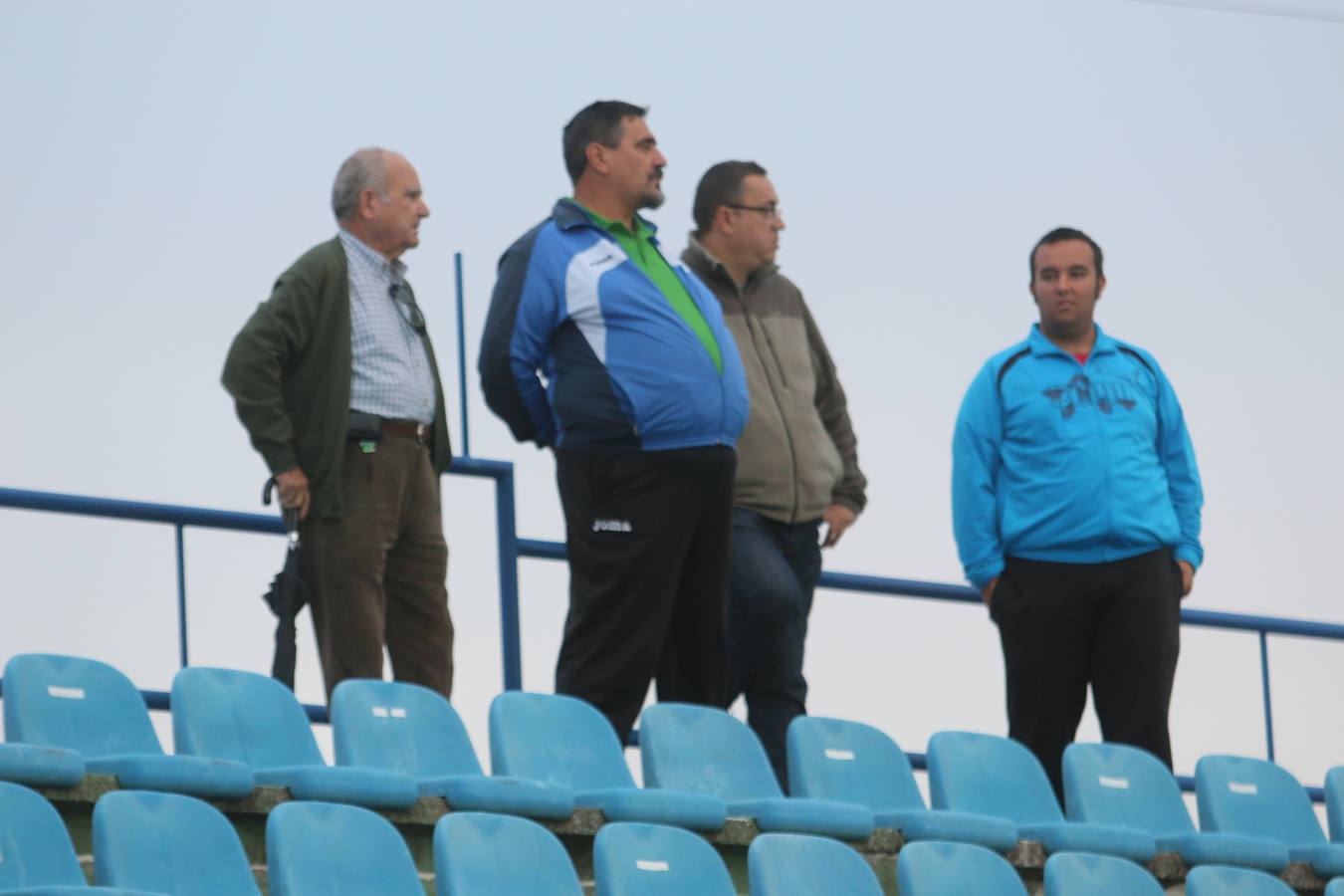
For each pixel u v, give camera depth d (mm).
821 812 14344
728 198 16672
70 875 11359
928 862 13688
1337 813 17484
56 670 13578
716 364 15164
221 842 11836
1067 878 14305
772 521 16234
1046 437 16625
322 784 12812
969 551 16766
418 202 15617
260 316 14961
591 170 15531
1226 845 16047
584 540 15094
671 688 15773
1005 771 16109
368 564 15039
